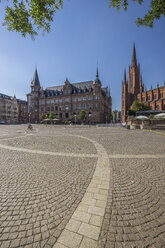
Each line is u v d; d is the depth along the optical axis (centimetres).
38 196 313
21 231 217
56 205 279
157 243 194
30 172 450
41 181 386
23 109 8550
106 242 194
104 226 224
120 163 530
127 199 297
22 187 354
